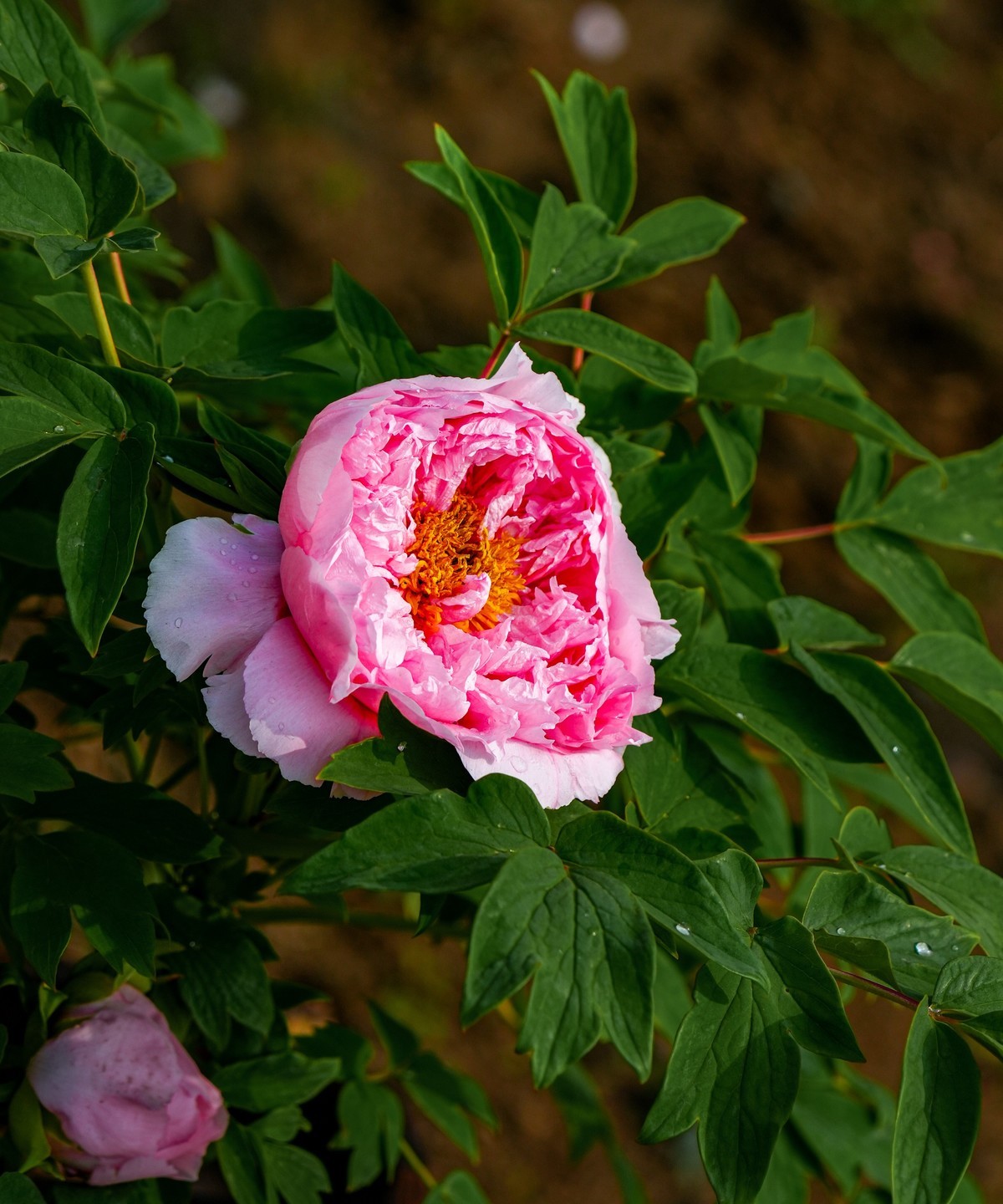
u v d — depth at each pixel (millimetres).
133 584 1320
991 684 1402
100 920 1284
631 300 3584
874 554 1477
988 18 4766
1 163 1278
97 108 1350
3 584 1462
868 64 4438
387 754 1243
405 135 3764
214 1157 1441
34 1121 1318
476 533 1289
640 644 1289
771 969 1249
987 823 2953
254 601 1247
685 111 4098
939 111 4402
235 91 3574
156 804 1310
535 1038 1185
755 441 1443
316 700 1237
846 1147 1486
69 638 1355
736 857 1262
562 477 1300
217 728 1236
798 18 4379
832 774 1506
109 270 1420
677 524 1436
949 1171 1230
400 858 1214
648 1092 2518
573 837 1238
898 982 1264
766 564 1430
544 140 3926
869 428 1396
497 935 1195
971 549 1481
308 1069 1393
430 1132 2338
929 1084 1241
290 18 3781
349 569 1231
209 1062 1393
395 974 2516
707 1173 1222
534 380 1292
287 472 1282
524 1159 2395
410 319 3418
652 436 1455
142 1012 1333
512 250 1370
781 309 3723
